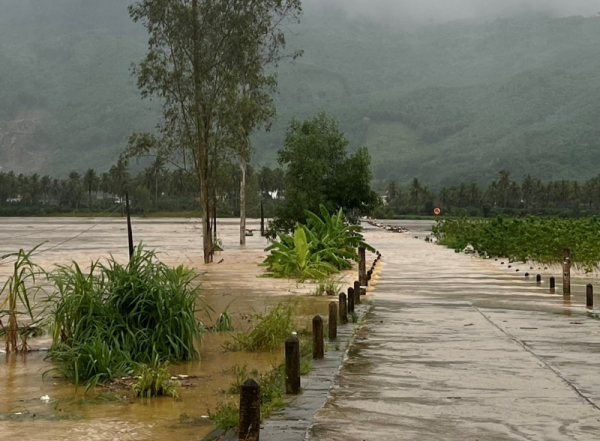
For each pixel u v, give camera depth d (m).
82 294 12.72
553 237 34.09
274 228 45.25
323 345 12.41
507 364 11.50
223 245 55.69
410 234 82.50
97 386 10.82
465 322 16.27
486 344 13.35
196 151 39.81
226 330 15.91
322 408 8.85
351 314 17.38
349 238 34.84
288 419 8.34
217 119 39.66
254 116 40.31
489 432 7.80
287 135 45.72
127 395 10.27
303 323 16.72
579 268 32.12
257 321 16.77
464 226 59.03
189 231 86.44
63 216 189.62
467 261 38.75
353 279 28.38
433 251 48.75
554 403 9.06
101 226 105.75
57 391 10.54
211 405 9.68
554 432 7.81
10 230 87.94
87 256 41.97
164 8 38.44
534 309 18.66
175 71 38.69
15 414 9.26
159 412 9.35
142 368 11.02
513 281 27.08
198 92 38.81
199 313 18.69
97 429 8.55
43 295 22.25
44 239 64.56
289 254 29.69
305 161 44.34
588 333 14.65
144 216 178.88
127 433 8.39
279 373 10.98
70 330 12.70
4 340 14.78
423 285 25.55
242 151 40.84
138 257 13.41
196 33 39.03
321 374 10.77
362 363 11.60
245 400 7.19
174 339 12.66
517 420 8.28
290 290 24.42
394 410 8.74
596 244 31.88
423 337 14.19
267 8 41.34
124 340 12.31
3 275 29.30
